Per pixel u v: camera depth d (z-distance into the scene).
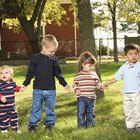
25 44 40.53
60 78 8.88
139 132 8.20
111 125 9.29
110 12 38.75
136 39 35.34
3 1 29.55
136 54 8.41
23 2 30.72
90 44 13.02
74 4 29.19
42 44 8.77
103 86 8.69
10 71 8.57
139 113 8.36
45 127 8.86
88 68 8.70
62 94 15.23
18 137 8.05
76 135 8.00
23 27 31.84
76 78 8.77
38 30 31.97
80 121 8.77
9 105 8.63
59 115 11.68
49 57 8.80
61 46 41.50
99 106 12.32
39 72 8.69
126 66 8.50
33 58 8.79
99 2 40.72
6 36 41.97
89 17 13.05
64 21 43.22
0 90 8.55
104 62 32.59
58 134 8.17
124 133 8.09
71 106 12.83
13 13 31.69
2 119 8.64
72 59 40.50
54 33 43.22
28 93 16.11
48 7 35.31
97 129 8.54
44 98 8.77
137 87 8.38
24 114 11.90
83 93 8.69
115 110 12.02
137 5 34.31
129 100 8.45
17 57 36.47
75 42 41.53
